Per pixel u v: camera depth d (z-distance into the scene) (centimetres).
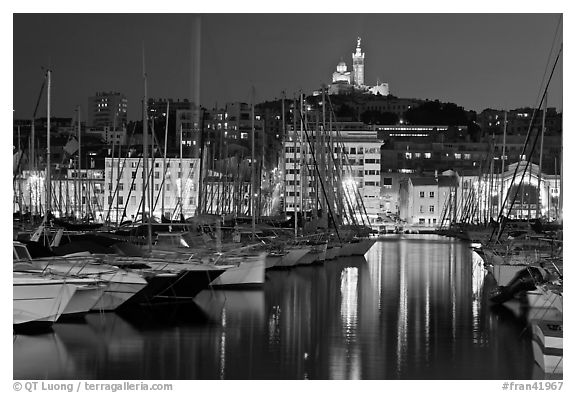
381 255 11019
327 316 4731
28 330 3931
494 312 4953
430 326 4391
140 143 18938
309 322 4488
